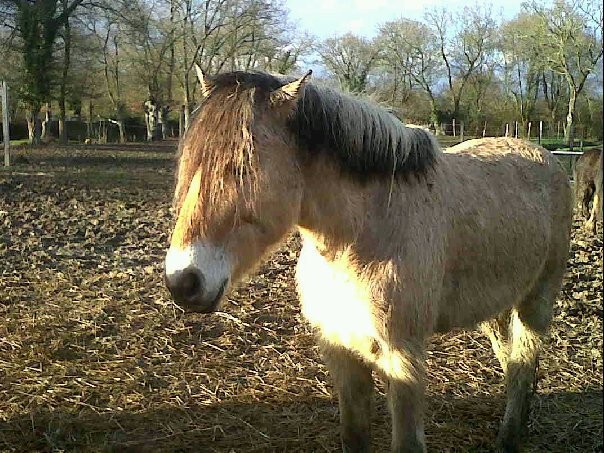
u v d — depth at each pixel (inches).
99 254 311.0
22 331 205.9
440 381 180.1
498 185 134.3
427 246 109.4
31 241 331.9
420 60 1534.2
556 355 196.9
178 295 86.2
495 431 155.3
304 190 100.0
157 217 421.4
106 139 1510.8
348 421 124.4
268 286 260.2
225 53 1378.0
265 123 91.2
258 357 193.2
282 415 160.4
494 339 162.9
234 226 88.4
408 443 111.0
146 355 192.9
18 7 1098.1
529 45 1411.2
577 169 476.7
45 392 168.6
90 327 211.2
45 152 976.9
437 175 116.7
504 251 129.5
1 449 142.6
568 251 159.0
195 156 88.2
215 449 144.9
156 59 1472.7
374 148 104.0
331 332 115.8
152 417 158.4
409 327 108.3
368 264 106.1
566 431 156.0
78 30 1171.9
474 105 1612.9
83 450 143.3
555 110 1540.4
